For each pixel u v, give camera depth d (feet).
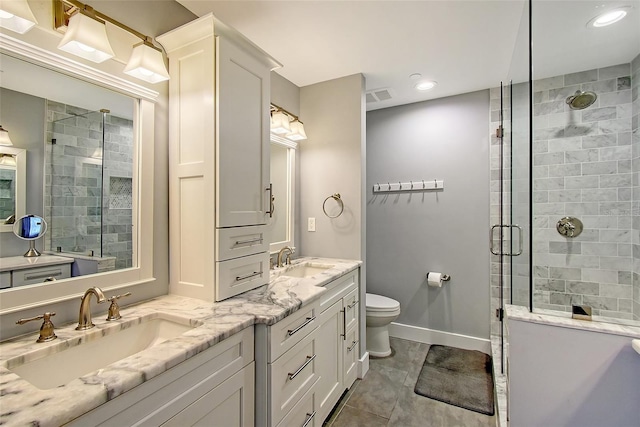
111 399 2.30
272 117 7.06
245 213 4.99
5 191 3.40
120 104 4.39
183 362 2.93
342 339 6.52
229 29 4.55
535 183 6.09
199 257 4.66
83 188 4.02
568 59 5.96
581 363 3.78
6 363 2.72
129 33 4.38
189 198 4.75
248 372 3.85
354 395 6.72
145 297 4.61
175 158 4.90
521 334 4.09
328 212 8.22
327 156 8.23
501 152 8.39
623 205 5.81
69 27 3.49
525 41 5.35
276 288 5.26
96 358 3.45
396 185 9.92
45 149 3.69
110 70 4.17
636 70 5.84
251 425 3.90
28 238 3.54
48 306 3.60
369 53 6.75
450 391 6.83
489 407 6.27
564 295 5.88
